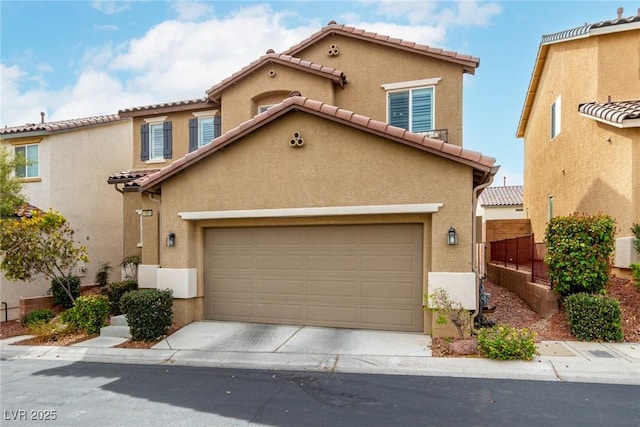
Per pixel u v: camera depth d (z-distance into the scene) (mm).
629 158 11352
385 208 9633
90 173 19078
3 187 12789
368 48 15039
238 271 11328
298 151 10398
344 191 10000
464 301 9008
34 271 13039
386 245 10094
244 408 6141
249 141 10828
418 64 14508
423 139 9211
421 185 9445
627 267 11008
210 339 9859
